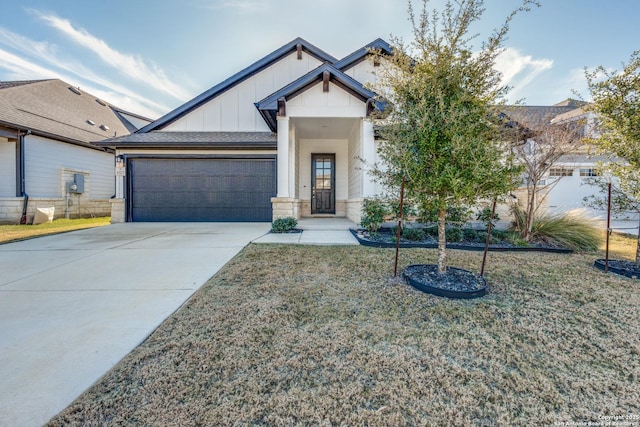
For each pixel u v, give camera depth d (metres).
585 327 2.44
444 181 3.08
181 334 2.27
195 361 1.92
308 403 1.57
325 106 7.84
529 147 6.13
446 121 3.07
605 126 4.46
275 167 10.11
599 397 1.64
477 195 3.21
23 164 10.70
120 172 9.97
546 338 2.26
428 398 1.62
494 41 3.22
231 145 9.70
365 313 2.67
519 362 1.95
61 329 2.35
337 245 5.66
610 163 4.44
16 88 12.25
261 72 11.39
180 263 4.37
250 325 2.42
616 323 2.51
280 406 1.55
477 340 2.22
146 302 2.91
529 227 5.95
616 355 2.04
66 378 1.75
